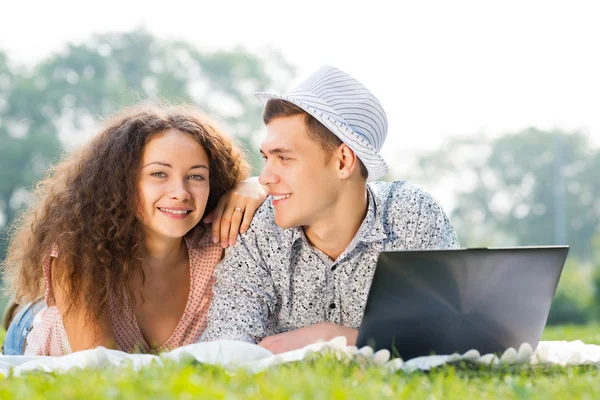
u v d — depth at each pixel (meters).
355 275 3.73
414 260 2.82
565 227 56.62
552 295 3.14
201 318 4.10
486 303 3.01
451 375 2.63
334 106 3.62
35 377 2.63
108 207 3.83
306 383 2.31
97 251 3.78
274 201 3.59
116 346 3.94
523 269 2.99
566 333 8.22
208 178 3.92
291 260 3.74
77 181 3.92
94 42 42.69
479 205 56.81
